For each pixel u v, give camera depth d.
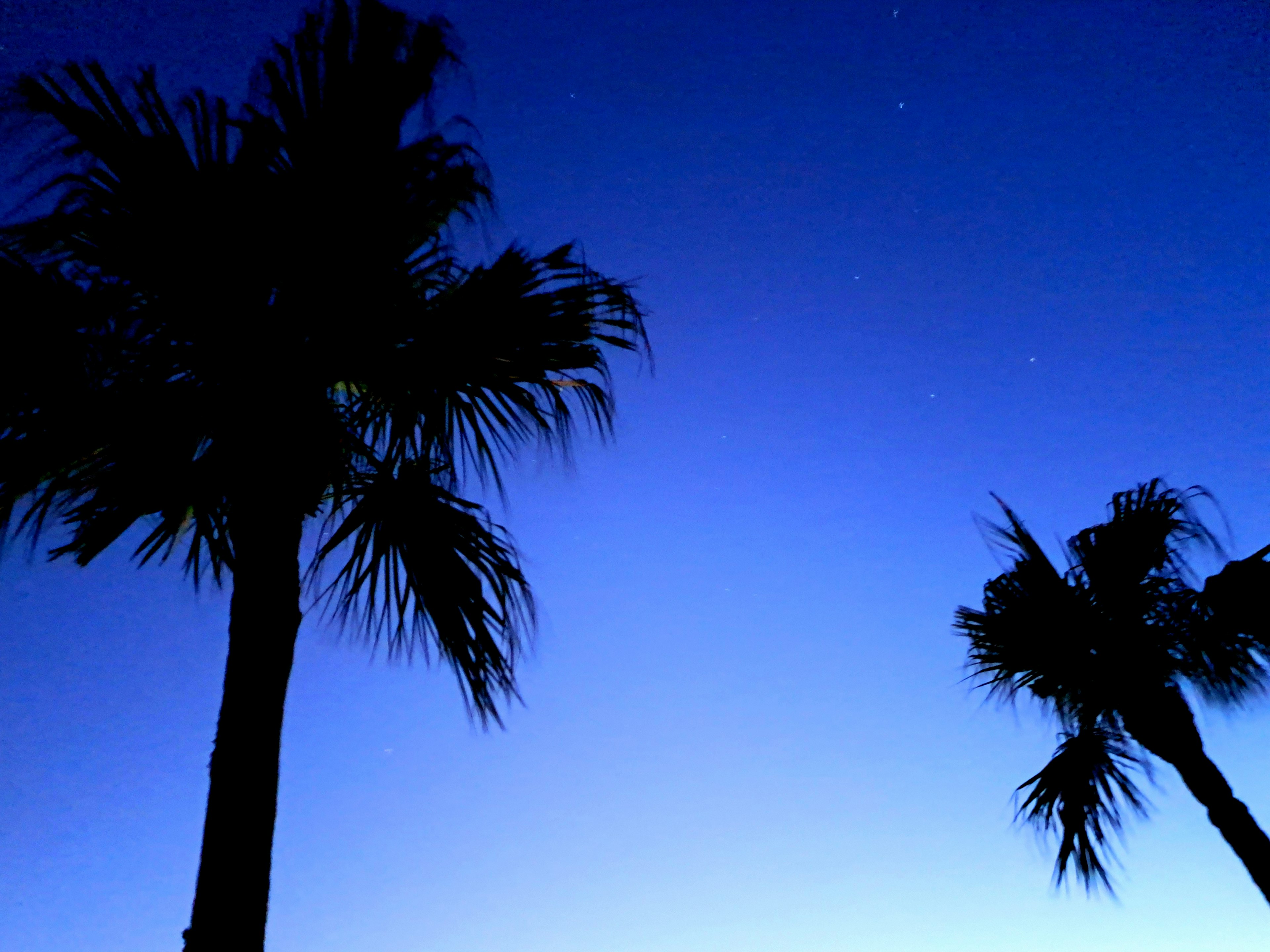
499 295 3.32
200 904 2.28
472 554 3.27
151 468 3.21
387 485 3.37
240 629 2.73
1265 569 5.00
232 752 2.50
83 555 3.46
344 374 3.46
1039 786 5.68
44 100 3.04
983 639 5.72
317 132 3.29
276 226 3.22
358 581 3.17
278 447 3.04
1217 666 5.22
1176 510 5.61
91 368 3.13
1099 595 5.50
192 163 3.14
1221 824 4.81
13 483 3.02
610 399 3.65
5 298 2.93
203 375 3.27
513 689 3.00
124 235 3.04
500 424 3.59
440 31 3.59
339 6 3.46
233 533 3.00
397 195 3.33
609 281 3.53
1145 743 5.20
